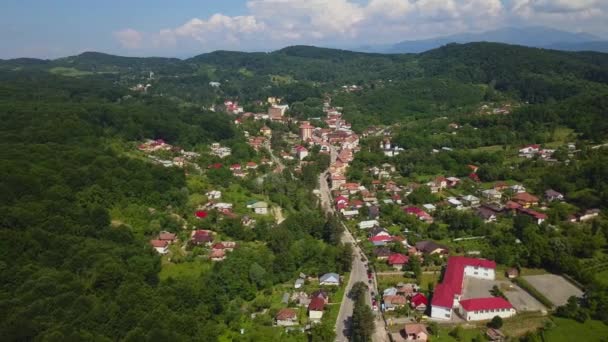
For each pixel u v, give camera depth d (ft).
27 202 488.44
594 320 431.84
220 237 595.06
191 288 438.40
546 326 417.69
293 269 536.42
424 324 429.38
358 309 410.11
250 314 454.81
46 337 323.78
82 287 394.52
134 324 365.20
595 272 515.09
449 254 577.43
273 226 639.76
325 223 641.40
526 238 585.63
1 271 395.14
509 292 485.56
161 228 574.15
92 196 555.69
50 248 443.73
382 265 553.23
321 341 400.67
